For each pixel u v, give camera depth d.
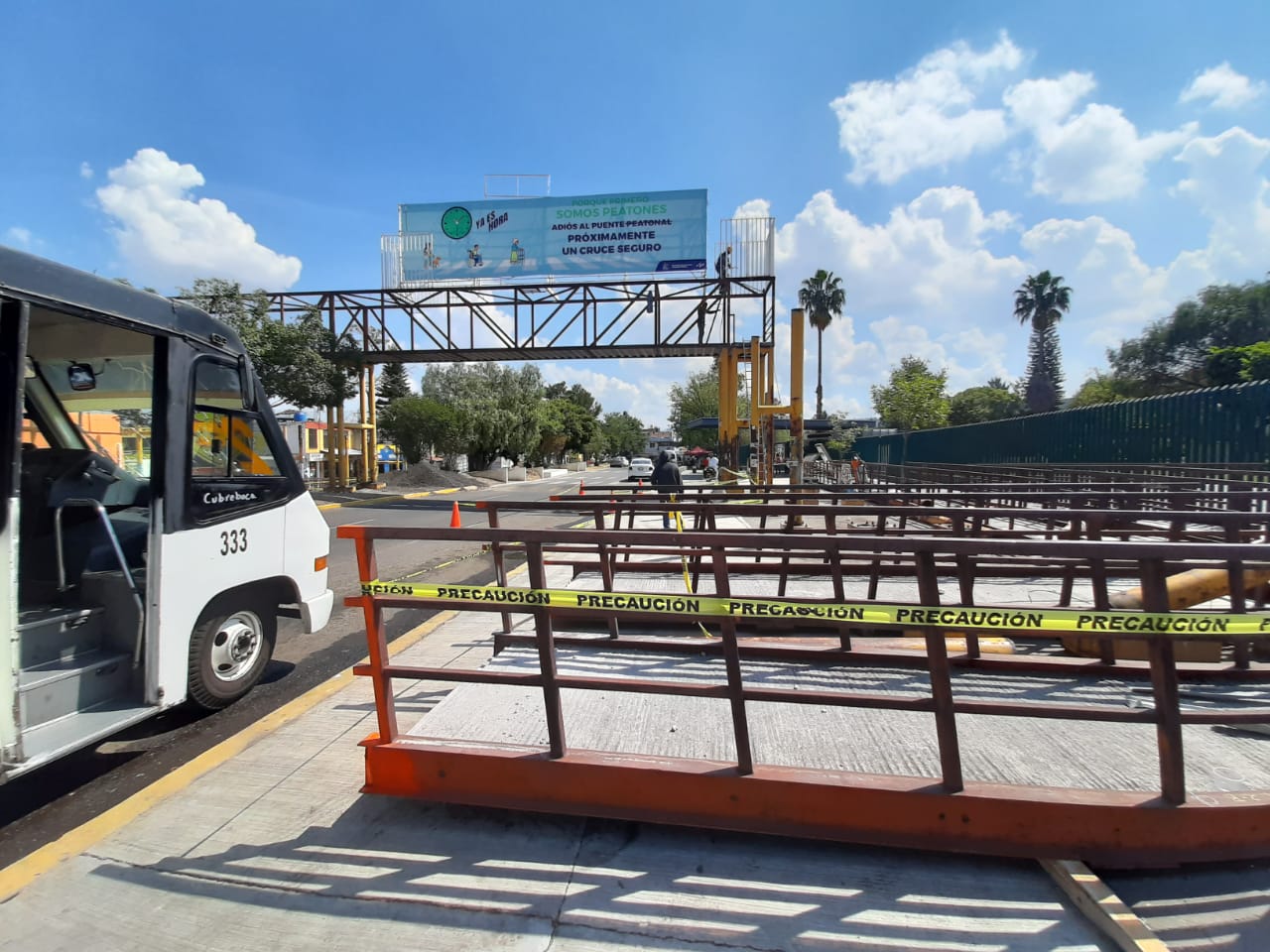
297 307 20.61
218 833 3.01
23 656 3.49
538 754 2.98
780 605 2.67
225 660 4.48
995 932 2.32
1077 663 4.04
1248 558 2.32
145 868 2.77
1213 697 3.80
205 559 4.16
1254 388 10.33
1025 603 6.04
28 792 3.58
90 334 4.23
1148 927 2.37
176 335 3.98
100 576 3.94
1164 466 10.41
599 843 2.88
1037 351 49.53
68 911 2.54
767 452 17.94
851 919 2.40
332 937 2.37
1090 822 2.58
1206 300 25.62
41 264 3.18
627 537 2.73
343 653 5.88
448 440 33.72
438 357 20.83
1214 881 2.62
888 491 6.10
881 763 3.09
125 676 3.87
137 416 4.54
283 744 3.88
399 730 4.02
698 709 3.68
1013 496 6.12
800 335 14.43
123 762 3.90
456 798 3.02
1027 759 3.12
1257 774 2.98
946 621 2.58
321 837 2.96
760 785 2.76
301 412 27.33
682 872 2.68
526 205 19.14
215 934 2.40
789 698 2.73
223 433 4.45
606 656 4.61
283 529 4.87
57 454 4.34
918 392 31.91
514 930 2.38
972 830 2.63
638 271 18.77
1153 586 2.49
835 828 2.71
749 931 2.35
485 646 5.65
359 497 24.05
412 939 2.35
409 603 3.03
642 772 2.85
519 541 2.88
